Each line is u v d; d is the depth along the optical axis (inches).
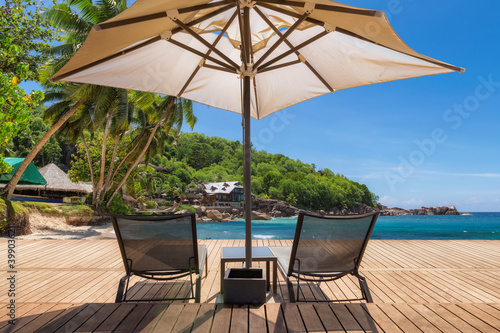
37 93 140.0
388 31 67.3
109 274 133.3
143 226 90.4
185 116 746.8
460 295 109.7
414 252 182.9
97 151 823.1
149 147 853.8
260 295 73.6
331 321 61.0
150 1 58.8
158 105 761.0
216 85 129.8
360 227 92.7
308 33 106.1
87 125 635.5
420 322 60.4
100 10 496.7
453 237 922.1
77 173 802.2
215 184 2920.8
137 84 114.0
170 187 2534.5
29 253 176.2
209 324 59.5
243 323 60.1
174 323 59.9
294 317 62.9
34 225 473.4
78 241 215.8
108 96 510.3
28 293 109.0
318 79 123.9
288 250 118.9
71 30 492.7
